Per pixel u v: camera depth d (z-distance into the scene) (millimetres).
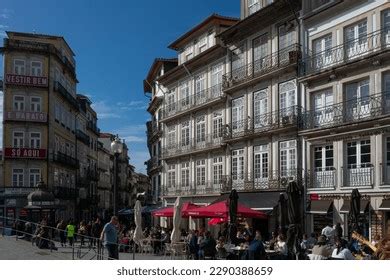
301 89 28297
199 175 39938
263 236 30422
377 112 23469
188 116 41906
